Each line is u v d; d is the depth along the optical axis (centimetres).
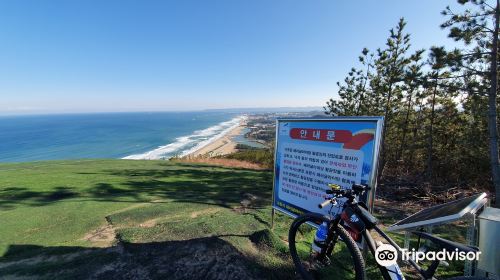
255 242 388
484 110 1103
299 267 317
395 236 471
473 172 1313
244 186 965
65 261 354
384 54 1267
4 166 1526
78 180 1040
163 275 314
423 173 1454
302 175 383
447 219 264
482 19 792
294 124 394
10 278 314
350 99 1555
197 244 384
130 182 1012
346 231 272
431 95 1421
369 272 343
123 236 432
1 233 462
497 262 285
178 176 1223
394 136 1602
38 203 685
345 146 323
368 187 271
